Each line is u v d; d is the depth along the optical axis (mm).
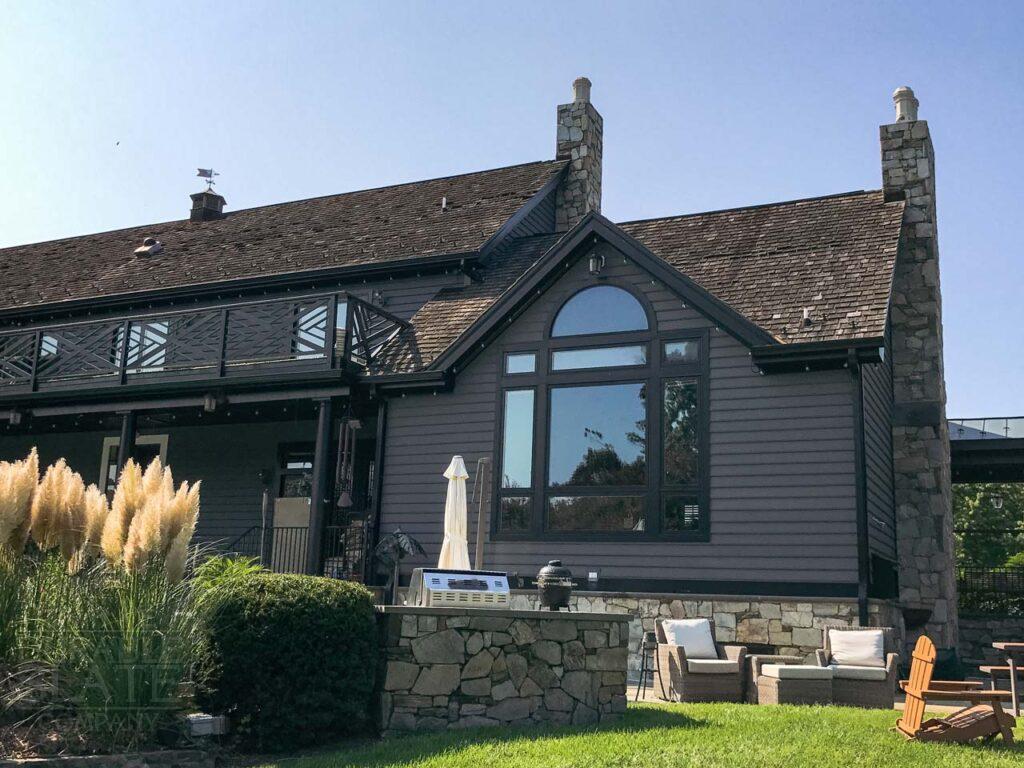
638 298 12328
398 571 12977
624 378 12219
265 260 17250
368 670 7238
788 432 11266
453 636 7508
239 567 9086
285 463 16391
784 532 11055
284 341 14219
